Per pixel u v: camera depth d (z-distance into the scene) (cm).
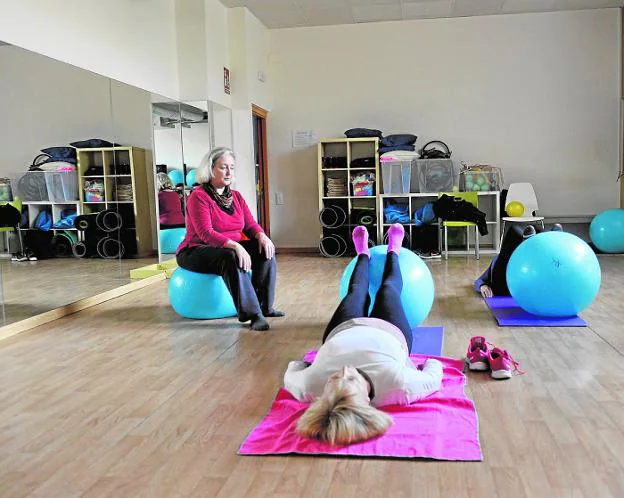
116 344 369
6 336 394
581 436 222
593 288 380
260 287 429
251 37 771
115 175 559
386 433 221
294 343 361
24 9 441
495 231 775
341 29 823
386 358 237
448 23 804
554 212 808
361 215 783
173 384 293
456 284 544
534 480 190
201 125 688
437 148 817
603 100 787
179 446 223
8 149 420
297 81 838
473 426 228
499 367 286
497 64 800
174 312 455
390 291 297
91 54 527
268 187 855
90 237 511
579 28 782
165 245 653
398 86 819
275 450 214
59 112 472
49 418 254
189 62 691
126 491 191
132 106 590
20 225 427
